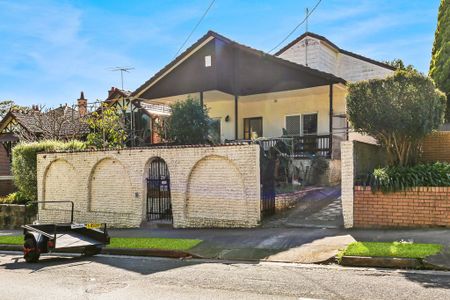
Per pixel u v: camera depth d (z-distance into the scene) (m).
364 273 7.05
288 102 20.61
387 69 22.67
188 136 17.36
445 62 17.47
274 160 12.91
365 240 8.91
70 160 15.72
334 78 17.16
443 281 6.33
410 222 9.80
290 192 13.35
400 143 10.91
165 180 13.77
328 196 13.47
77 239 10.51
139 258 9.71
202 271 7.73
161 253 9.85
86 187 15.26
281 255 8.64
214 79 19.08
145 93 21.41
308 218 11.49
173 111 17.95
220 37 18.84
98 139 21.03
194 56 19.72
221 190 12.17
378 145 12.51
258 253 8.95
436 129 11.43
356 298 5.61
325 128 19.56
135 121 24.52
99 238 10.51
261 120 21.44
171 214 13.52
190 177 12.76
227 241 10.14
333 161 16.09
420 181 9.79
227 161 12.09
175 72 20.30
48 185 16.55
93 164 15.07
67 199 15.94
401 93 10.23
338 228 10.32
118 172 14.61
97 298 6.17
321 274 7.09
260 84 19.22
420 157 11.92
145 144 20.95
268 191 12.18
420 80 10.30
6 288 7.14
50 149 17.94
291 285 6.41
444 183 9.62
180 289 6.45
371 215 10.16
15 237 14.41
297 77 18.27
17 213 18.14
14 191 22.42
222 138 22.09
